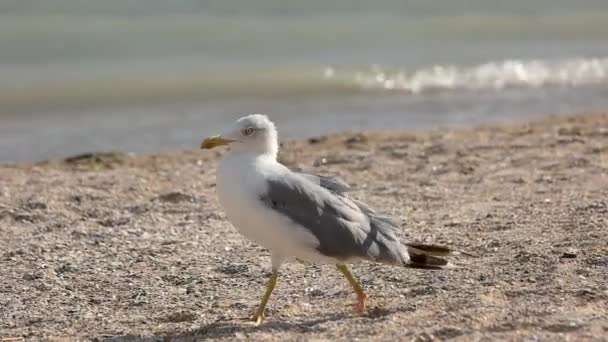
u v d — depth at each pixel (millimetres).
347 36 32375
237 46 30516
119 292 11594
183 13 34219
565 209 13977
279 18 34375
